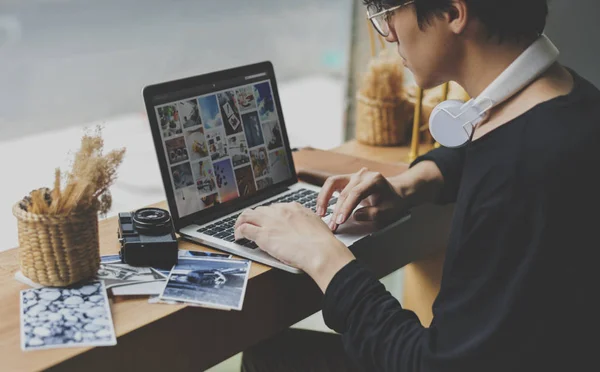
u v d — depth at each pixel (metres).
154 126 1.08
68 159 0.95
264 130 1.26
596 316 0.79
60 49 2.51
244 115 1.23
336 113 2.59
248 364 1.20
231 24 2.71
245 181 1.22
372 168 1.43
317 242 0.96
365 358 0.90
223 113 1.19
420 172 1.26
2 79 2.45
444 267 0.88
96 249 0.93
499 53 0.84
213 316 0.92
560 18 1.79
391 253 1.20
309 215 1.03
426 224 1.29
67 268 0.90
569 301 0.78
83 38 2.54
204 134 1.15
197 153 1.14
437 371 0.83
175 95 1.11
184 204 1.11
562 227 0.76
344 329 0.93
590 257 0.78
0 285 0.92
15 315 0.84
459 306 0.83
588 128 0.77
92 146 0.92
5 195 1.89
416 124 1.69
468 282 0.83
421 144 1.86
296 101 2.70
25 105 2.42
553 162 0.76
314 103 2.66
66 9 2.50
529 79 0.83
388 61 1.79
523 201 0.78
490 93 0.84
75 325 0.83
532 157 0.78
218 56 2.65
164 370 0.88
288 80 2.73
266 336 1.02
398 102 1.80
